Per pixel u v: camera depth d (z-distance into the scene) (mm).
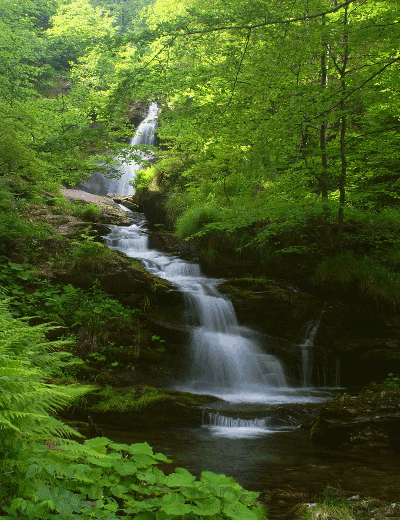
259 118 11336
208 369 10641
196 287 12445
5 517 2180
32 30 31094
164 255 15609
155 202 19562
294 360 11188
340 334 11703
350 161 13156
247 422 7594
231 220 12789
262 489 4527
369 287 11977
